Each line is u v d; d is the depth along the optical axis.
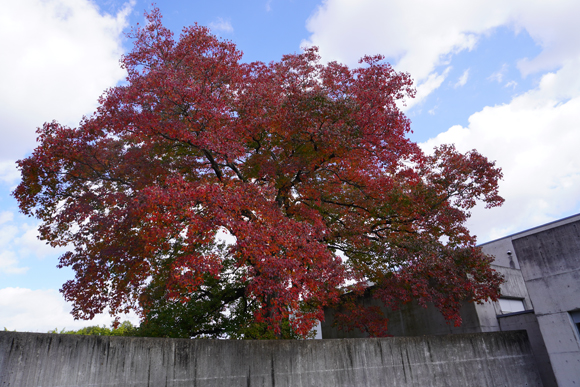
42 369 5.45
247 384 7.21
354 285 13.82
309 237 9.69
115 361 6.12
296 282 8.91
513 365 11.15
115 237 11.71
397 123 11.55
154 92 10.41
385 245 13.38
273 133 13.34
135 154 11.92
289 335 13.48
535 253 11.52
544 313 11.03
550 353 10.70
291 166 12.26
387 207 14.37
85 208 11.07
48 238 12.05
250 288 9.07
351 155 12.32
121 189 12.29
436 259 12.19
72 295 11.25
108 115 10.62
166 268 12.58
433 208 13.99
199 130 10.67
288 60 13.24
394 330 16.38
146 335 13.11
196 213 9.11
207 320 14.25
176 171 12.66
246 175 13.35
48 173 10.88
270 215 10.07
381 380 8.73
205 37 11.18
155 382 6.37
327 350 8.36
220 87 11.42
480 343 10.80
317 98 11.63
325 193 14.86
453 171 13.58
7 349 5.24
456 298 12.31
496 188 13.47
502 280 12.37
